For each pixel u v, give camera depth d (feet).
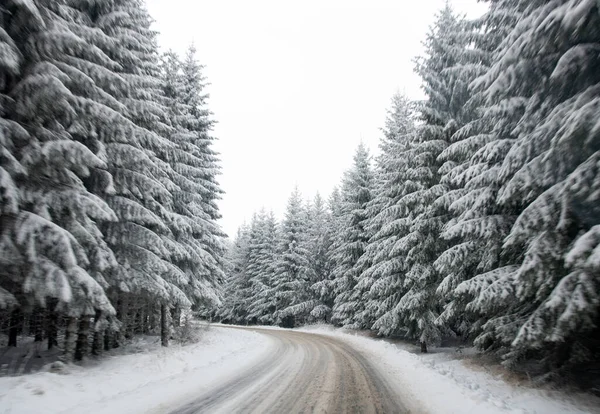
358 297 96.43
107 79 32.27
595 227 19.48
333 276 131.44
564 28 20.86
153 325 69.00
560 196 21.98
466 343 57.31
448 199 43.47
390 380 32.27
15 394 21.29
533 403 23.77
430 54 53.98
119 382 28.45
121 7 40.70
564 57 21.54
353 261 102.32
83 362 34.86
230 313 171.32
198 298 63.77
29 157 24.27
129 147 36.45
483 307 30.78
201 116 74.54
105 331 43.21
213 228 73.31
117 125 32.86
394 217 61.62
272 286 148.56
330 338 81.51
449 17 53.01
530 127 28.68
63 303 27.30
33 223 23.71
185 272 58.59
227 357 47.78
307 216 165.99
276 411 21.63
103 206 29.48
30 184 25.91
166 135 54.65
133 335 57.98
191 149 60.95
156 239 39.37
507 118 31.81
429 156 53.16
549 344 27.48
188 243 60.54
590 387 25.39
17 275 24.50
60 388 23.86
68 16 29.73
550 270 23.62
